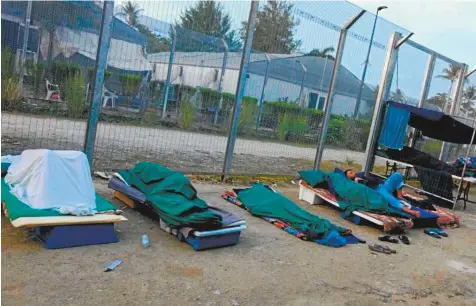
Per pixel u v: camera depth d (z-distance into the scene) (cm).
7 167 548
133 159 768
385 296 455
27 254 403
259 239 570
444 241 726
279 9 873
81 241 444
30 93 656
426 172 1112
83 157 525
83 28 664
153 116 766
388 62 1149
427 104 1387
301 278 463
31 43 642
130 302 349
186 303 364
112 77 693
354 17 1001
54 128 684
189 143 825
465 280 550
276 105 939
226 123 862
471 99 1591
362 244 627
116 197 629
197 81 802
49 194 470
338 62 1018
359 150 1178
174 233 516
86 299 341
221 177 877
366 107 1155
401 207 771
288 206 676
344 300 427
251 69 867
